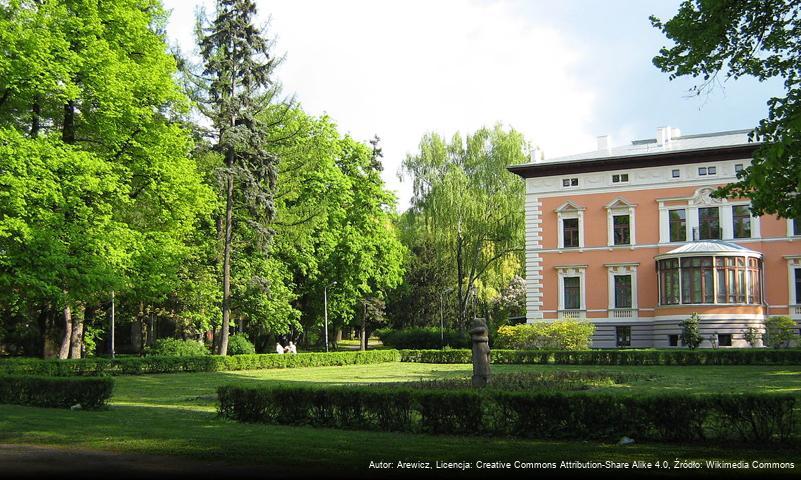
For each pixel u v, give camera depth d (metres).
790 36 15.71
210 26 37.34
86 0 26.11
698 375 27.64
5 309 36.38
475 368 19.58
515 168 49.22
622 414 12.14
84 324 35.09
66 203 25.11
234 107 35.62
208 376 29.81
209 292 37.75
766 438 11.62
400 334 55.00
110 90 25.95
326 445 11.01
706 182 45.00
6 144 23.67
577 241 47.97
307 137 44.53
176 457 9.84
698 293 42.97
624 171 47.09
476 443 11.64
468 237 52.59
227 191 36.69
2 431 12.25
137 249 28.17
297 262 45.19
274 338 51.78
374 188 52.47
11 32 23.83
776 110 15.51
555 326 41.88
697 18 15.91
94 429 12.67
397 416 13.40
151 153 28.47
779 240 43.81
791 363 34.16
